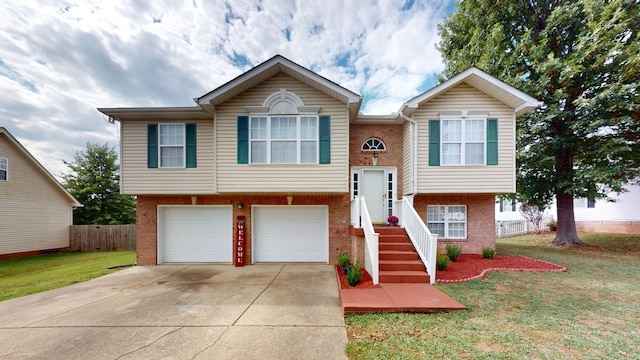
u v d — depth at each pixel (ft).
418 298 17.17
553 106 33.32
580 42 31.42
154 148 29.50
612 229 53.62
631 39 31.35
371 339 12.61
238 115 27.17
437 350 11.51
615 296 17.95
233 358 11.36
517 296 17.97
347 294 18.10
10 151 43.04
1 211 41.60
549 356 10.98
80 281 24.68
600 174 30.89
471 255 30.68
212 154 29.63
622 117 29.58
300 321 14.99
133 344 12.74
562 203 40.63
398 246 24.89
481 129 28.99
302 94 27.14
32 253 45.44
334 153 26.86
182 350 12.12
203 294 20.18
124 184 29.37
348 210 30.94
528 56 35.50
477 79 28.07
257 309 16.94
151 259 31.04
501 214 73.82
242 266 29.78
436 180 28.86
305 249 31.55
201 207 31.83
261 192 27.17
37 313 16.74
